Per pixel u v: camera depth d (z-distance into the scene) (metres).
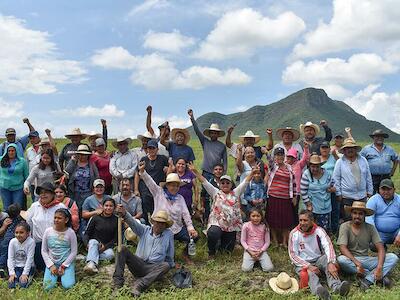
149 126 14.12
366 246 9.70
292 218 11.46
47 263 9.35
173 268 10.16
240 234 11.49
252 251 10.13
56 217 9.47
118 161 12.68
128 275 9.78
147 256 9.45
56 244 9.48
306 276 8.97
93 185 11.63
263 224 10.49
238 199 11.03
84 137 13.41
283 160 11.45
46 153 12.01
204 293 8.67
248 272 9.98
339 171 11.77
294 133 12.82
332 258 9.16
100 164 13.02
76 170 11.95
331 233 12.23
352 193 11.62
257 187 11.74
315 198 11.40
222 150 13.02
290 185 11.41
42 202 10.16
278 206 11.41
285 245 11.48
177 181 10.62
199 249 11.31
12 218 10.18
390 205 10.54
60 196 11.10
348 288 8.39
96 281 9.35
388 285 9.16
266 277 9.68
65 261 9.38
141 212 11.38
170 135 13.16
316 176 11.46
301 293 8.73
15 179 12.62
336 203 12.38
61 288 9.05
